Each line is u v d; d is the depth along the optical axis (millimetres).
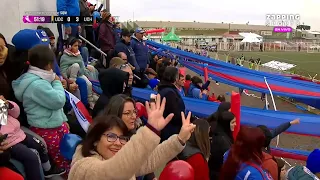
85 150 2295
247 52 76062
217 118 4582
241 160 3195
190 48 52469
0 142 2635
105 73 4117
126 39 7980
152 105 2125
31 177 3084
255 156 3186
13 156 3023
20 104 3623
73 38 5844
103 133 2287
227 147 4258
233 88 25031
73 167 2189
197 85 10062
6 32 6000
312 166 3773
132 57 8094
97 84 6684
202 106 6742
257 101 20844
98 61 9102
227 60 43906
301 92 8320
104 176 2020
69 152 3256
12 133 3059
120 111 3094
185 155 3582
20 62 3699
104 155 2293
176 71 4988
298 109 18344
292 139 11945
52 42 5871
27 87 3414
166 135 4852
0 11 5797
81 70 5910
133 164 2000
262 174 3123
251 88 9070
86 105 5648
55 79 3635
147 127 2049
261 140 3205
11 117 3158
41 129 3506
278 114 6480
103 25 9047
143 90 6742
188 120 2838
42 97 3406
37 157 3152
